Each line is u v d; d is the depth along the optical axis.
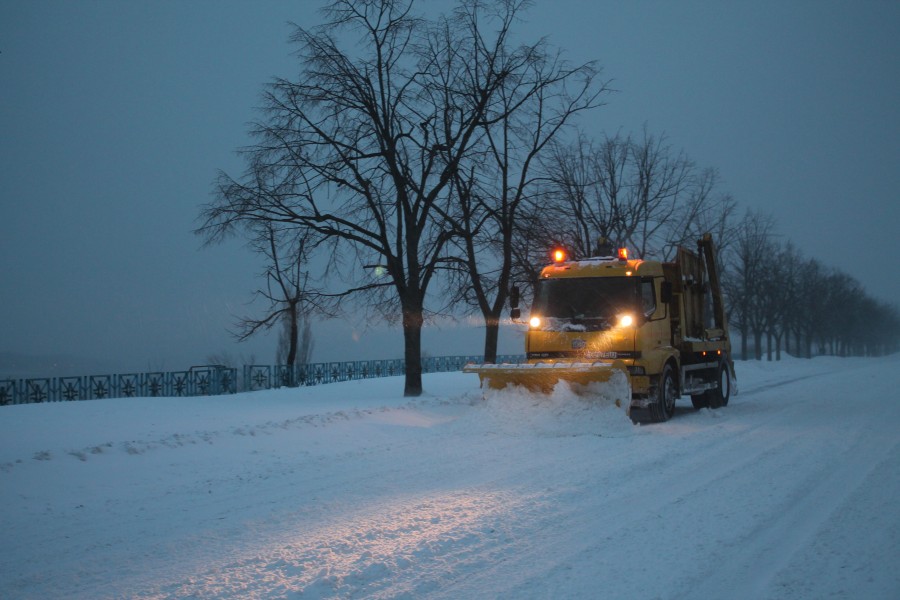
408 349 21.58
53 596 5.42
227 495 8.86
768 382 28.12
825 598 5.06
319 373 32.25
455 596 5.15
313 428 13.64
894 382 25.95
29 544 6.85
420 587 5.31
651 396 15.07
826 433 13.09
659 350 15.34
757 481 8.92
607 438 12.98
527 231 21.88
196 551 6.47
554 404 14.02
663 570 5.64
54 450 10.67
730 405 19.17
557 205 22.97
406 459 11.20
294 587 5.37
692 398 18.73
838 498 7.93
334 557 6.07
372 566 5.72
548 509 7.61
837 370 37.22
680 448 11.66
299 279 23.41
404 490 8.83
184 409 17.23
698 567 5.70
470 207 21.67
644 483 8.93
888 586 5.25
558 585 5.33
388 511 7.69
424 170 21.36
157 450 11.12
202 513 7.95
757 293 51.22
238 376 29.06
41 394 22.22
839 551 6.05
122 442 11.59
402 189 21.02
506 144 21.86
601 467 10.06
